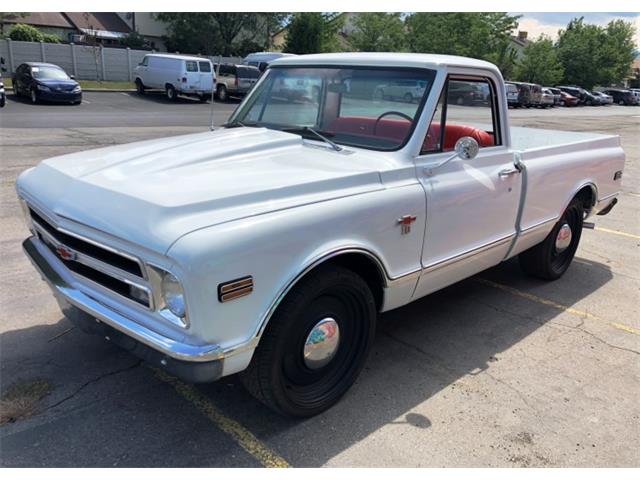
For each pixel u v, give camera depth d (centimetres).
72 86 2259
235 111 436
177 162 303
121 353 369
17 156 1030
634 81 9112
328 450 288
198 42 4928
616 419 327
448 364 379
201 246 231
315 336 297
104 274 271
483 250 400
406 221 322
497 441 302
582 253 648
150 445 286
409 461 283
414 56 366
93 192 273
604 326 451
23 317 412
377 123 358
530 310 476
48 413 306
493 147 406
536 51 5912
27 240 355
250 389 288
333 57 390
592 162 523
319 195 286
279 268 259
